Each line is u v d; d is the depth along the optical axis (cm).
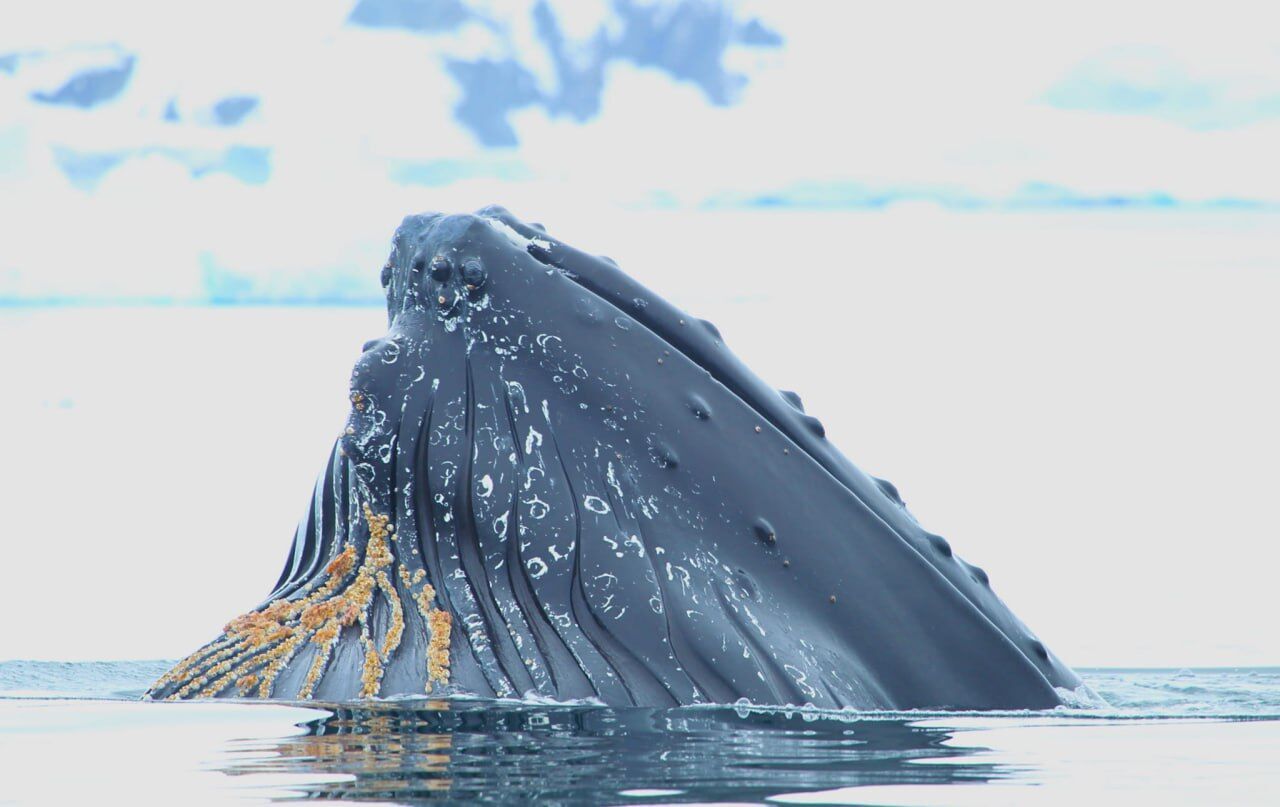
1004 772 2530
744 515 3303
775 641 3175
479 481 3288
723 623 3159
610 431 3328
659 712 2955
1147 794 2364
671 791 2317
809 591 3278
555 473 3284
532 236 3569
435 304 3447
